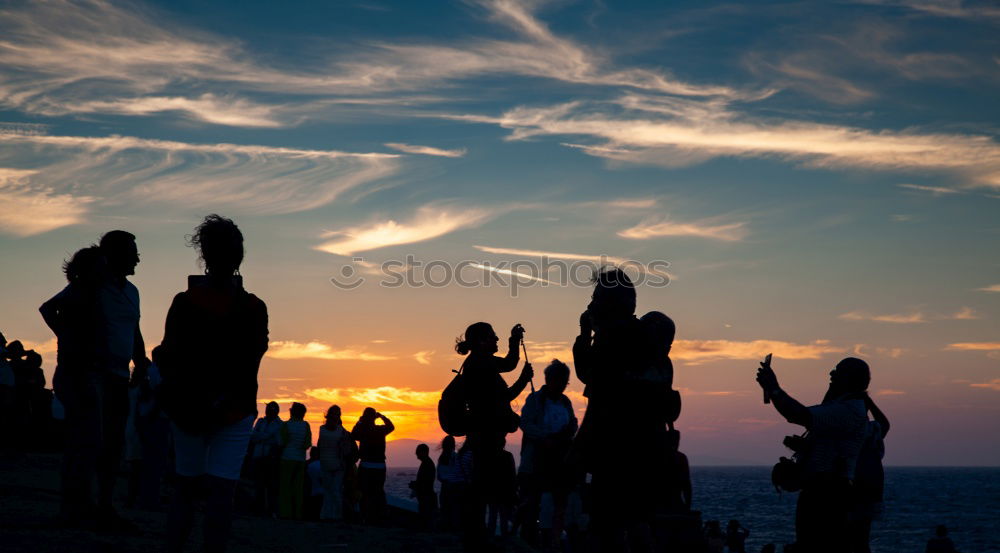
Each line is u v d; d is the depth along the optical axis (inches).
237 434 183.9
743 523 4867.1
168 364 179.9
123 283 263.4
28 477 405.4
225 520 181.0
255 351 185.9
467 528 286.7
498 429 287.3
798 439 245.0
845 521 233.5
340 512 543.2
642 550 204.5
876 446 290.0
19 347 569.6
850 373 242.2
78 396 256.4
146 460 381.7
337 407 557.9
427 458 568.7
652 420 207.2
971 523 5014.8
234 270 187.5
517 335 298.7
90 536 242.1
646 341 208.7
